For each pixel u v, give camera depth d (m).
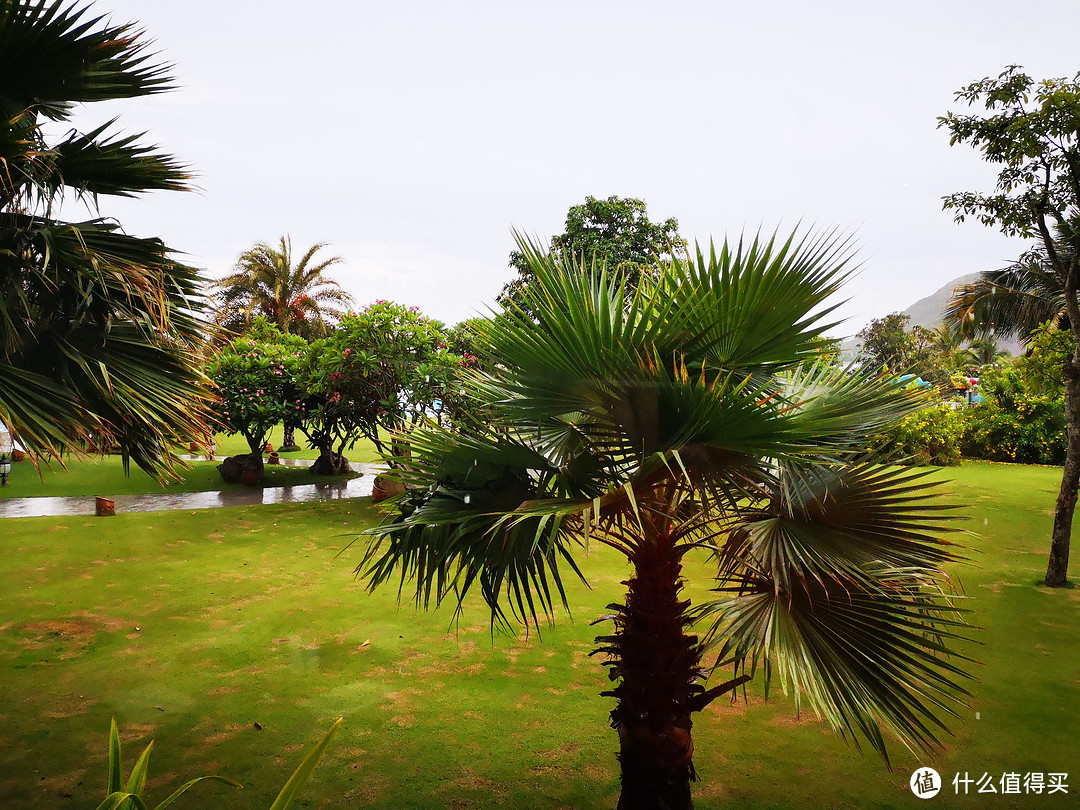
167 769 4.16
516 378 3.19
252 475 15.55
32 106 4.45
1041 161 7.49
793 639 3.03
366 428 13.70
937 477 16.09
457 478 3.42
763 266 2.87
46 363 4.68
